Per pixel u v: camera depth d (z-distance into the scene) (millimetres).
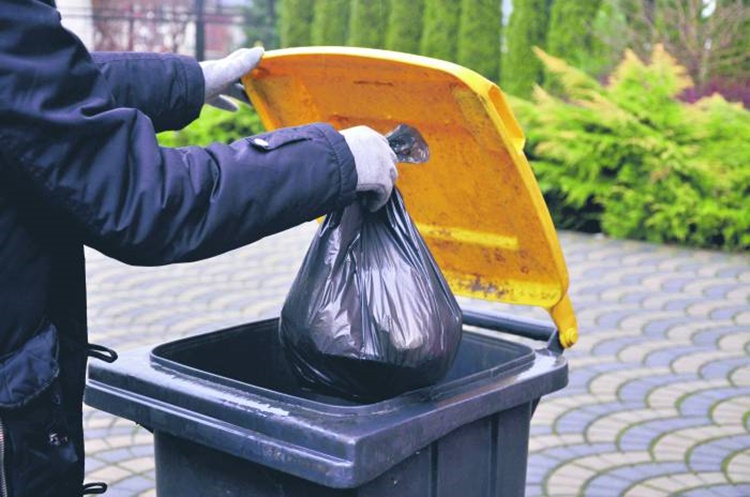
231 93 2193
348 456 1566
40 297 1519
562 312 2182
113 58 1878
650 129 8336
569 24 11094
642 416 4438
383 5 13148
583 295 6551
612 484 3758
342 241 1902
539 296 2176
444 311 1871
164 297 6492
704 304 6336
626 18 10742
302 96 2213
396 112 2074
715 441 4160
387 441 1611
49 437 1513
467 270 2314
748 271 7316
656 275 7160
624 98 8594
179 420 1762
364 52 1871
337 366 1844
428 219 2301
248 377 2264
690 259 7734
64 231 1525
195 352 2121
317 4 13531
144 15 16422
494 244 2189
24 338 1507
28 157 1370
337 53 1905
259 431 1672
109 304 6266
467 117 1895
